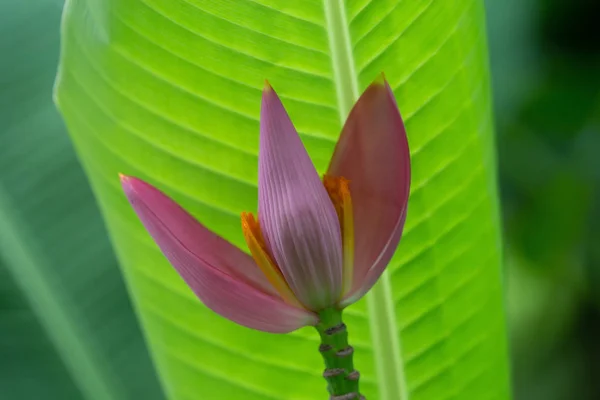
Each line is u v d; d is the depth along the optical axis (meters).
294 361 1.39
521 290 2.35
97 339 1.51
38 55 1.47
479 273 1.37
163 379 1.40
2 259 1.48
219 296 1.19
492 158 1.35
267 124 1.17
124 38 1.30
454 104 1.33
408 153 1.20
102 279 1.51
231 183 1.34
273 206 1.18
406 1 1.30
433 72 1.32
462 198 1.35
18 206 1.48
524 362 2.37
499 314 1.39
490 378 1.40
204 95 1.32
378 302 1.36
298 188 1.18
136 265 1.37
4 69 1.47
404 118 1.33
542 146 2.14
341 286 1.20
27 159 1.48
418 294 1.37
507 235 2.25
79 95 1.31
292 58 1.31
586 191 2.15
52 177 1.48
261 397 1.40
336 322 1.21
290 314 1.20
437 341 1.38
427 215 1.35
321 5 1.29
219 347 1.38
